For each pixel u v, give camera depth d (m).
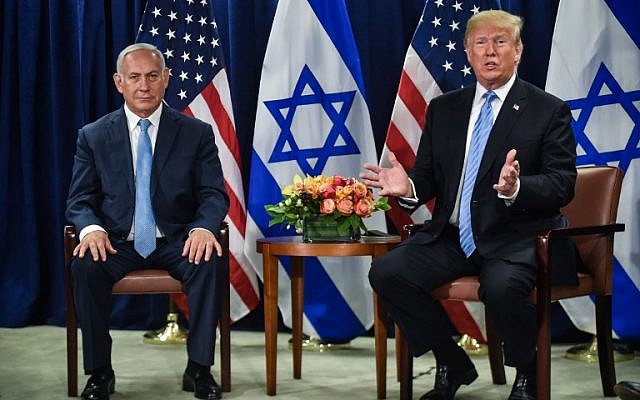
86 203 3.60
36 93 5.18
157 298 5.01
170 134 3.68
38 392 3.58
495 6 4.49
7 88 5.17
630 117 4.25
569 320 4.62
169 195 3.61
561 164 3.20
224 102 4.74
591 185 3.50
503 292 2.96
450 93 3.51
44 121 5.22
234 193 4.72
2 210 5.20
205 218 3.53
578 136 4.30
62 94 5.09
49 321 5.25
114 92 5.11
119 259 3.49
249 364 4.16
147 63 3.61
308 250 3.43
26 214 5.16
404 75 4.53
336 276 4.60
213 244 3.43
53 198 5.22
